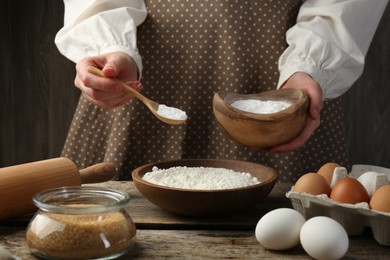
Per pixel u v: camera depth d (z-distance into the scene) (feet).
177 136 5.11
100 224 3.42
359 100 7.50
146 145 5.15
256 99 4.44
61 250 3.37
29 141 7.79
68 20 5.02
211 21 4.99
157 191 3.82
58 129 7.76
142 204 4.12
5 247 3.58
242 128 4.13
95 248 3.39
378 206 3.60
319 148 5.25
